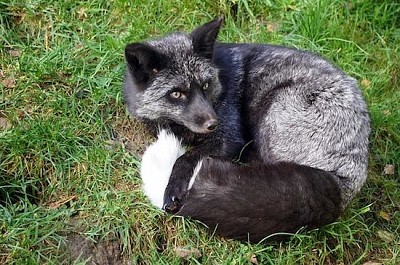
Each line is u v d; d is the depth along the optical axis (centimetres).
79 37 645
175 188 514
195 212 490
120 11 677
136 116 562
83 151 547
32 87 589
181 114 540
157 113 549
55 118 567
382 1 744
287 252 500
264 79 577
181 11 690
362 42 719
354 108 536
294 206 488
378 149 618
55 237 479
